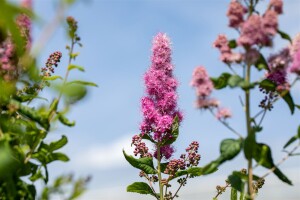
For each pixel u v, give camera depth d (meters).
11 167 0.46
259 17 0.49
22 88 0.52
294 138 0.50
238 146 0.50
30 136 0.48
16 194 0.47
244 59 0.49
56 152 0.49
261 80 0.52
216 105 0.49
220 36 0.51
